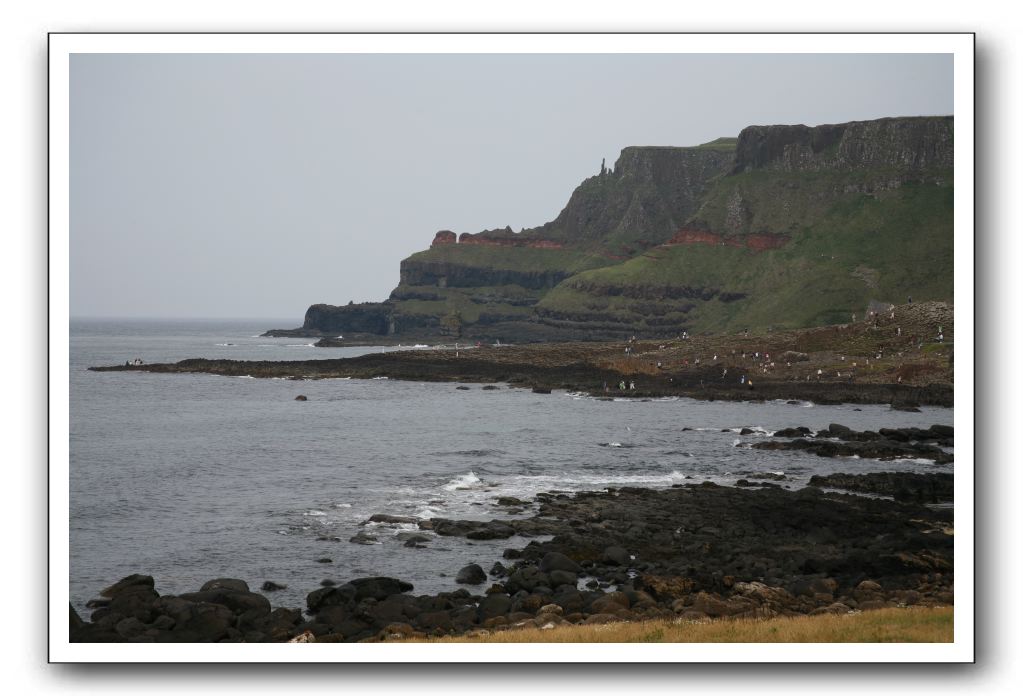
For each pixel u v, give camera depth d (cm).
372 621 2877
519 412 10556
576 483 5709
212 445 7469
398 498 5175
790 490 5406
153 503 5012
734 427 9019
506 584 3319
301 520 4594
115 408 10675
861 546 3956
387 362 16788
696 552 3884
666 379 13850
